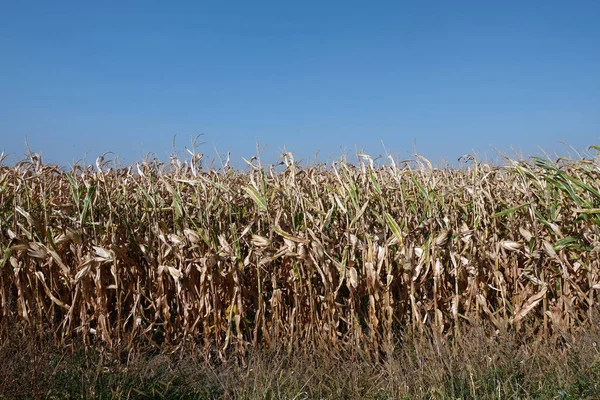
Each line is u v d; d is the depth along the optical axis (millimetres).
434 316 5988
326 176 7414
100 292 5707
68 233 5562
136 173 7156
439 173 7516
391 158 6109
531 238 5840
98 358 5426
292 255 5629
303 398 4766
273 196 5973
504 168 6246
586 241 6023
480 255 6043
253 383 4957
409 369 5152
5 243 5707
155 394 4824
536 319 6020
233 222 6410
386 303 5754
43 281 5730
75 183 5832
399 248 5957
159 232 5961
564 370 4961
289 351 5438
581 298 5957
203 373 5297
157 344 6070
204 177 6121
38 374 4672
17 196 5852
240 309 5727
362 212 5730
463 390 4652
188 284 5906
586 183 6484
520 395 4648
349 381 4977
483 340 5465
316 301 5934
